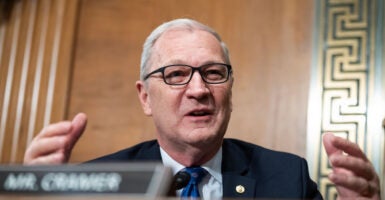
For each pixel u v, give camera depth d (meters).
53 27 2.67
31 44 2.67
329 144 1.15
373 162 2.27
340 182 1.11
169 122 1.51
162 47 1.57
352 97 2.36
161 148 1.62
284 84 2.42
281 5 2.52
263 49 2.48
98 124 2.51
